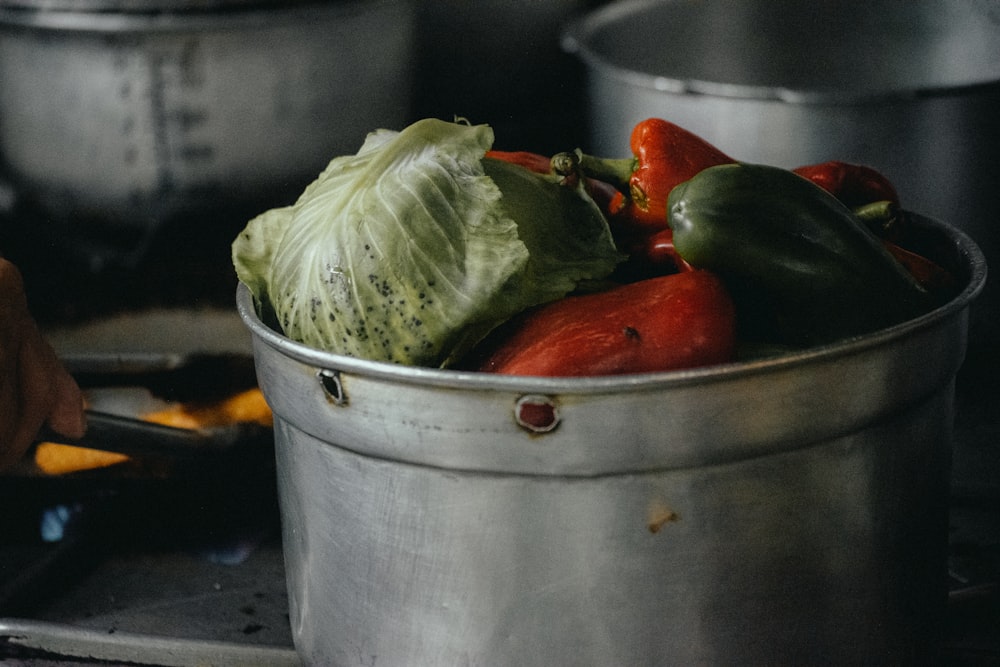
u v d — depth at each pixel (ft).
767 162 4.84
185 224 5.59
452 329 3.43
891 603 3.50
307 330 3.53
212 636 4.15
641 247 3.71
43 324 5.38
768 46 5.95
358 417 3.36
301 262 3.55
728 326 3.42
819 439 3.31
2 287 3.99
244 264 3.76
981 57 5.44
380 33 5.77
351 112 5.77
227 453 4.39
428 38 6.82
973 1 5.40
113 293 5.35
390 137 3.75
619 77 5.04
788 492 3.32
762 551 3.34
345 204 3.54
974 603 3.92
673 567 3.31
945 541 3.66
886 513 3.44
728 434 3.25
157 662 4.01
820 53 5.88
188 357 4.87
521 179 3.59
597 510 3.29
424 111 6.98
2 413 4.02
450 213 3.47
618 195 3.84
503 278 3.42
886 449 3.41
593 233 3.63
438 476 3.34
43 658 4.06
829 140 4.77
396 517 3.40
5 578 4.46
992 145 4.74
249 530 4.58
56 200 5.77
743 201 3.49
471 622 3.39
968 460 4.59
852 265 3.49
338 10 5.50
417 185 3.50
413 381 3.26
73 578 4.39
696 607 3.34
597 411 3.22
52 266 5.57
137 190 5.59
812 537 3.36
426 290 3.44
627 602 3.33
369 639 3.52
